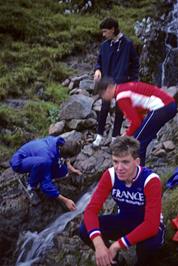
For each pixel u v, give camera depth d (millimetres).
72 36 8156
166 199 4297
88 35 8203
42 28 8266
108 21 5125
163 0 8992
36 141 5086
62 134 5855
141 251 3496
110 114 6141
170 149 5262
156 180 3268
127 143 3209
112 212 4363
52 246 4340
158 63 7617
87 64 7668
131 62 5281
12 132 6070
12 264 4539
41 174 4828
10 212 4883
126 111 4176
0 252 4656
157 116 4180
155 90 4238
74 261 4105
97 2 9266
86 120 5902
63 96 6812
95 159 5305
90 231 3334
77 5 9219
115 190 3383
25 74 7109
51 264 4188
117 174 3268
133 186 3301
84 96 6258
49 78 7234
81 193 4969
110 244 3629
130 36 8016
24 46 7867
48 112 6434
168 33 8055
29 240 4586
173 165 4965
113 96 4281
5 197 5035
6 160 5621
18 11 8422
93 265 3979
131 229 3525
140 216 3424
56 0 9336
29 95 6848
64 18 8648
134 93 4172
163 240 3557
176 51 7609
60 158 5000
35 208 4840
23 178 5199
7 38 7992
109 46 5230
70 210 4699
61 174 5039
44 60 7461
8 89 6832
